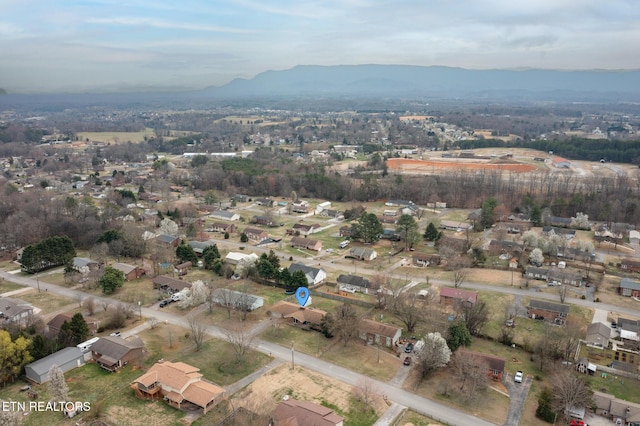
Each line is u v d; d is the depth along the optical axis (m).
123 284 119.75
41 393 73.06
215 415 68.06
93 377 78.06
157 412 68.81
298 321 98.44
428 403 72.25
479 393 74.81
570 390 70.12
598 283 121.62
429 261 139.00
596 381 79.12
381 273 128.75
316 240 154.25
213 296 107.00
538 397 74.38
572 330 90.69
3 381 75.38
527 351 88.88
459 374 76.88
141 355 84.81
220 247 153.50
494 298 113.19
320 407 67.00
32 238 150.12
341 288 119.88
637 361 85.62
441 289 113.62
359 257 143.88
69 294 114.12
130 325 97.19
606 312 105.31
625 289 114.44
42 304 107.38
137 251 140.75
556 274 123.06
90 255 141.12
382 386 76.50
